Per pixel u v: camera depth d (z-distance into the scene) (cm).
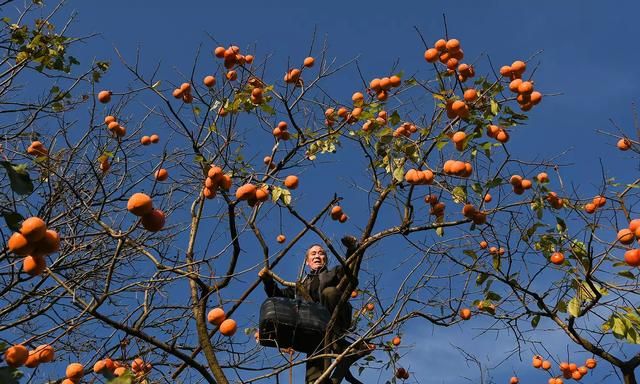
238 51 626
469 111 566
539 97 556
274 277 646
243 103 608
